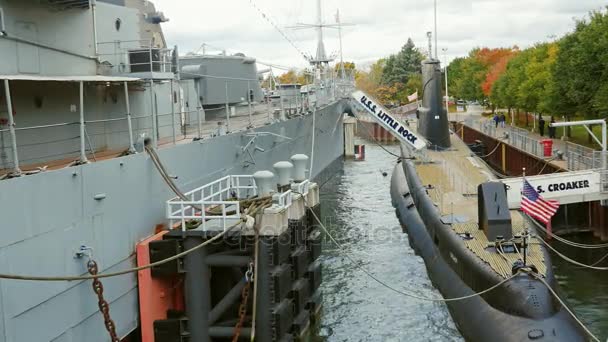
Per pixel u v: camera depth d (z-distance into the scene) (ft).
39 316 37.40
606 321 57.57
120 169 45.73
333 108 135.54
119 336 45.52
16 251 35.60
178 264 47.11
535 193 66.23
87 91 53.83
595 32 112.98
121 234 45.98
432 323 59.31
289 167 54.75
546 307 45.73
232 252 47.80
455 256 60.75
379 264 77.82
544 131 169.07
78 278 34.83
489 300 51.16
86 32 56.13
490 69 279.08
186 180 56.24
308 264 58.29
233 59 103.09
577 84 118.01
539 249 56.65
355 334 57.57
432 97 120.26
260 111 106.22
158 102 65.00
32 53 47.67
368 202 116.67
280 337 46.44
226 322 49.06
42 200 37.55
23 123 46.93
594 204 85.30
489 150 163.43
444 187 87.76
